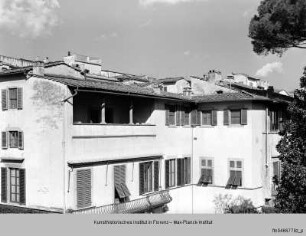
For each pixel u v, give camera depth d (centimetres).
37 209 2180
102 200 2289
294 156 1891
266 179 2923
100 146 2303
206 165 3019
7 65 2880
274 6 2822
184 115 3030
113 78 4322
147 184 2661
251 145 2812
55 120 2142
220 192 2939
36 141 2203
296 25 2759
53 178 2134
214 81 3478
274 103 2988
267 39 2927
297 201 1827
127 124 2495
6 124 2327
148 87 3025
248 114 2836
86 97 2464
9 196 2311
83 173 2183
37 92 2211
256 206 2812
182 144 2994
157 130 2745
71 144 2134
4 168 2319
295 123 1953
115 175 2386
